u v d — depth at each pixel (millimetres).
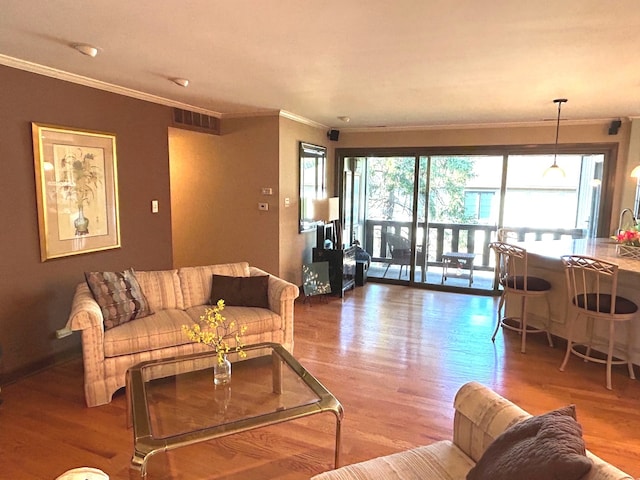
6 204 3080
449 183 6102
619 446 2467
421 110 4832
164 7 2080
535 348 3951
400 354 3756
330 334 4246
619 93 3844
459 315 4930
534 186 5727
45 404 2828
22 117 3141
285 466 2260
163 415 2160
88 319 2713
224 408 2238
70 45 2689
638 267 3314
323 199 5547
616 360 3580
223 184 5402
